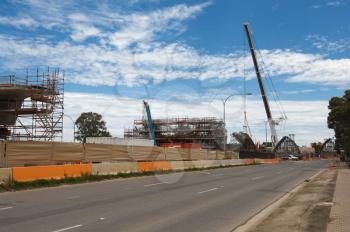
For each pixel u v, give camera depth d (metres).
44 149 28.92
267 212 15.80
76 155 32.25
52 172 27.30
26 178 25.08
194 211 15.43
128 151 40.44
